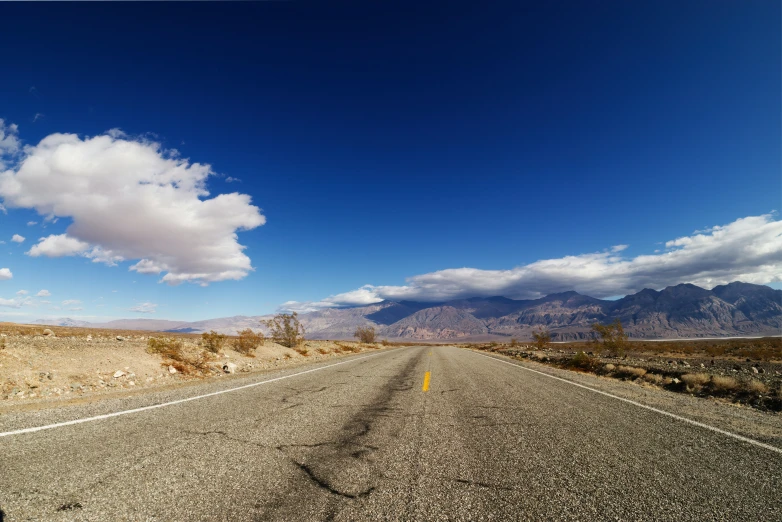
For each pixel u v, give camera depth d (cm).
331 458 354
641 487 297
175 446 388
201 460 346
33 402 660
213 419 508
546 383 912
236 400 650
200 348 1527
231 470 321
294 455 362
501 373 1133
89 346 1107
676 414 577
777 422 547
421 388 804
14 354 870
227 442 404
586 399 693
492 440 421
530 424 497
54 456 355
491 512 252
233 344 1783
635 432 464
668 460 362
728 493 290
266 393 727
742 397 840
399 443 405
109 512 247
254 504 258
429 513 248
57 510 249
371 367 1305
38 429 454
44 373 835
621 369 1247
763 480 317
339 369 1227
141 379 975
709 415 578
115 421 495
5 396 696
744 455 382
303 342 2697
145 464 334
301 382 892
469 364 1476
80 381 855
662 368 1324
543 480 307
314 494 276
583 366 1516
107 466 329
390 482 299
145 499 265
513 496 277
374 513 247
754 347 3488
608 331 2522
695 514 255
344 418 520
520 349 3450
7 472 314
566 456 369
